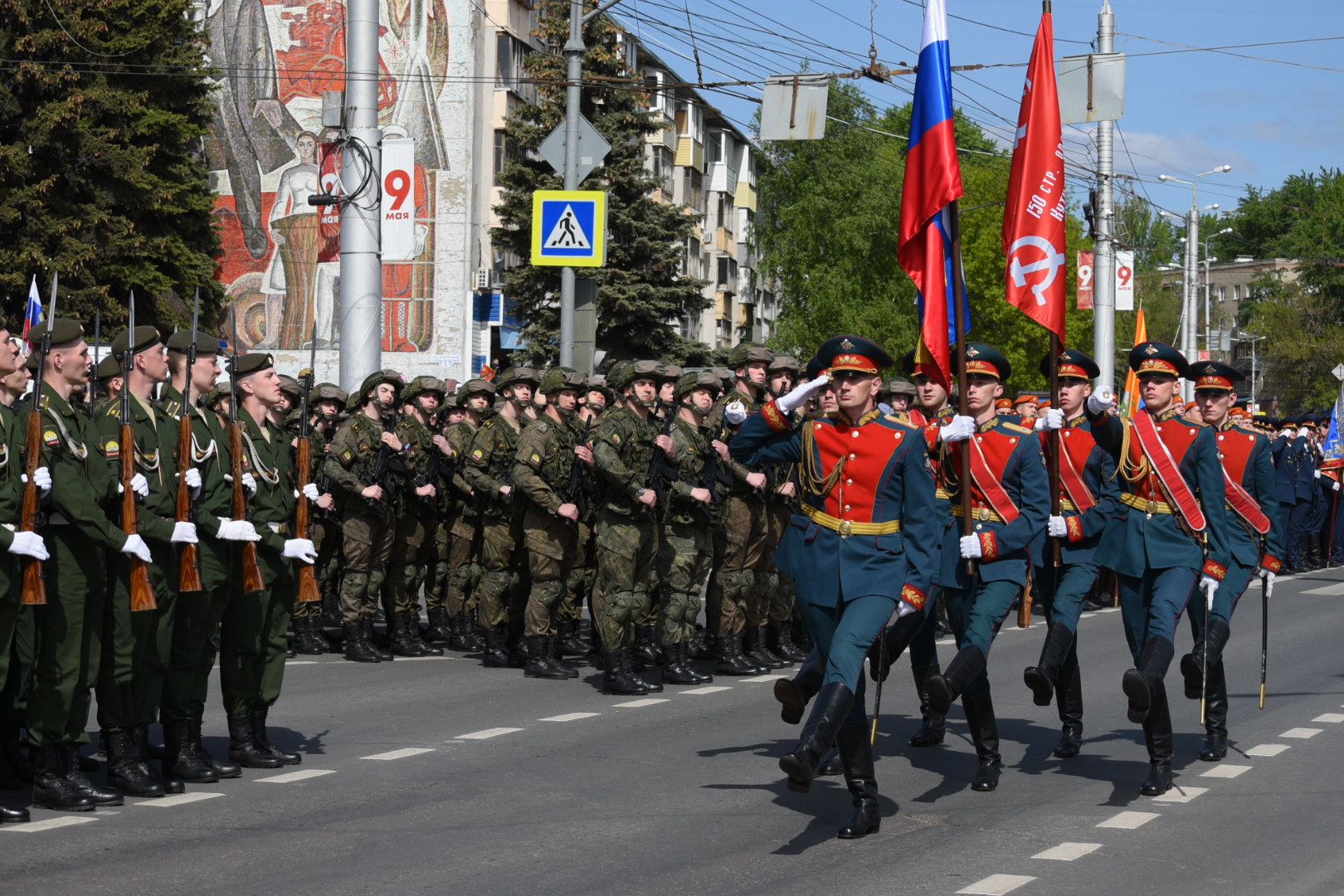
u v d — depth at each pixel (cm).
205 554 857
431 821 779
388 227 1950
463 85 4619
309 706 1132
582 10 2038
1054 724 1092
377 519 1370
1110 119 2486
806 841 740
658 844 733
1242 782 892
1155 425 886
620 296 4072
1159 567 873
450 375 4638
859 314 5800
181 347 868
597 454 1188
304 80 4666
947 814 804
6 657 746
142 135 3844
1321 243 9762
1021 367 5909
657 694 1205
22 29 3631
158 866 682
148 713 836
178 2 3847
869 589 722
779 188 6181
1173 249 10950
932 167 893
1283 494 2578
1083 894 651
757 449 769
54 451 753
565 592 1300
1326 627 1741
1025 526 857
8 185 3566
